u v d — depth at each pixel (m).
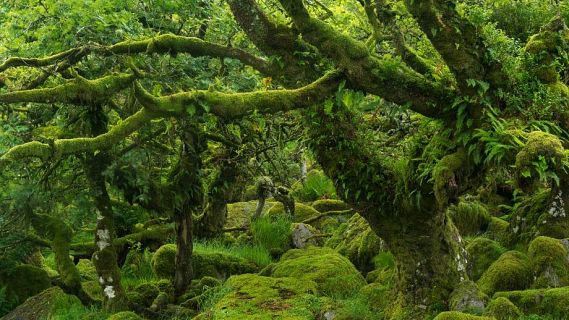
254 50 10.04
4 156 6.95
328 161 7.79
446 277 7.75
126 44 8.01
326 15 10.10
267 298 8.62
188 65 9.04
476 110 6.57
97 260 9.97
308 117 7.61
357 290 9.35
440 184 6.55
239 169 12.68
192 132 10.13
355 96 6.84
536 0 11.47
